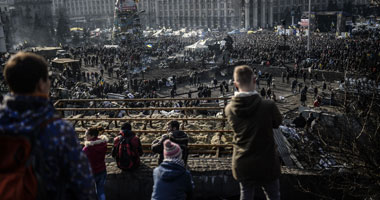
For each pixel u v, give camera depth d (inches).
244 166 160.4
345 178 258.7
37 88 93.4
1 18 4195.4
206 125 482.0
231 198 261.0
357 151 291.0
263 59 2559.1
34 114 89.0
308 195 258.4
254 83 162.4
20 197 83.7
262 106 157.5
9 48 4662.9
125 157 256.4
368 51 2255.2
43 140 89.2
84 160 94.7
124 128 262.5
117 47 3609.7
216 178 259.8
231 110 162.9
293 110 1576.0
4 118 88.0
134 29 2797.7
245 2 6574.8
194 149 373.1
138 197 260.1
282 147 359.9
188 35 4724.4
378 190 256.5
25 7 6486.2
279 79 2283.5
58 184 93.1
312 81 1931.6
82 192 93.4
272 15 6717.5
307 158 322.0
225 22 7440.9
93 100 385.1
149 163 277.1
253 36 4446.4
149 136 438.9
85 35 5757.9
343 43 3080.7
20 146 85.2
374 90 311.0
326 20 4574.3
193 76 2285.9
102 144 238.4
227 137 417.7
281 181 256.7
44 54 3673.7
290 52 2733.8
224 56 2709.2
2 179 83.2
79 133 444.1
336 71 2009.1
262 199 252.7
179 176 181.2
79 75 2375.7
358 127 320.8
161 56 3314.5
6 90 1749.5
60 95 1175.6
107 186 258.4
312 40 3511.3
